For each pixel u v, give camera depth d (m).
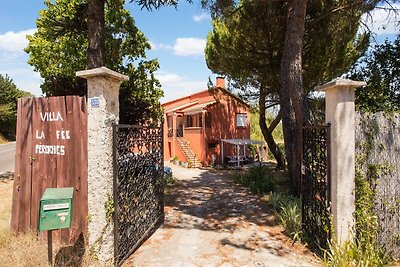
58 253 3.58
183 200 7.50
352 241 3.57
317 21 8.89
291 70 6.64
